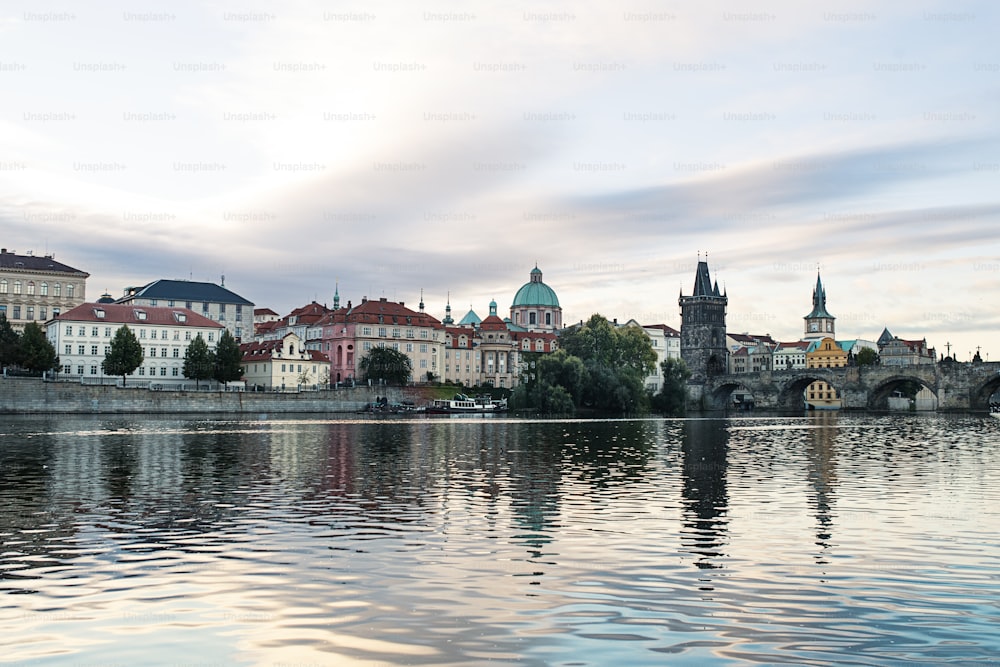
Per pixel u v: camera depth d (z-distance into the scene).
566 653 23.20
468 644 23.84
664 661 22.69
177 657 22.95
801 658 22.89
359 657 22.94
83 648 23.55
